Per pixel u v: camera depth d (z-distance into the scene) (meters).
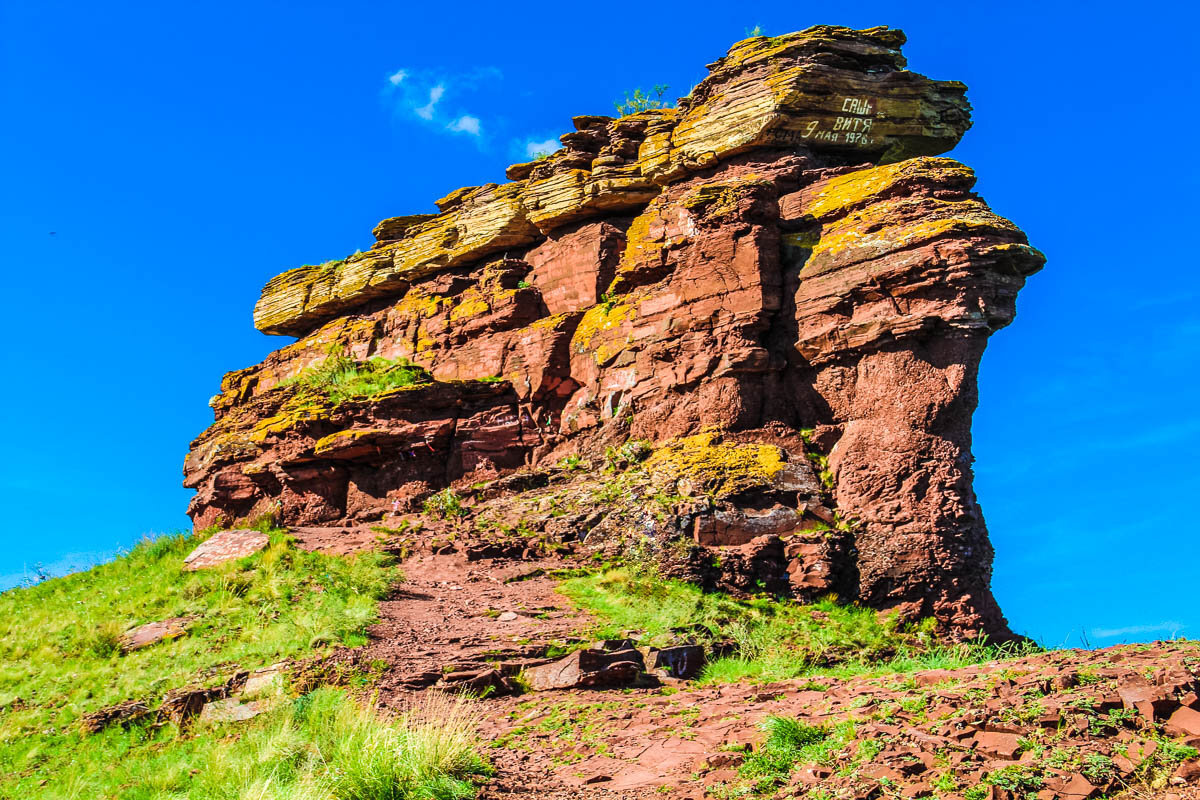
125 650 20.19
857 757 9.80
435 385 32.16
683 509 24.31
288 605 21.08
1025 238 25.27
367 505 32.09
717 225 28.17
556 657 17.47
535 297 34.16
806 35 30.45
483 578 23.64
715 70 31.66
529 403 32.16
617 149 33.38
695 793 10.15
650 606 21.33
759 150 30.25
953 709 10.33
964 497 23.97
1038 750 8.98
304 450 32.88
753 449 25.88
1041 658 11.96
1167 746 8.66
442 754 11.28
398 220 40.34
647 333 29.59
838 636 21.14
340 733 12.68
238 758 12.85
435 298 37.28
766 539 23.89
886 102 30.09
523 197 34.66
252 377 42.66
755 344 26.86
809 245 27.69
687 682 16.98
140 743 15.55
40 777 14.62
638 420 28.78
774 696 13.70
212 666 18.09
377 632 18.88
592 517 25.62
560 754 12.27
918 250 25.11
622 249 32.91
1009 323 25.20
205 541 26.97
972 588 23.44
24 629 23.08
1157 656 11.05
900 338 25.08
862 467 24.88
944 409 24.31
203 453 37.22
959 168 26.70
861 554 23.95
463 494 29.84
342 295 40.59
